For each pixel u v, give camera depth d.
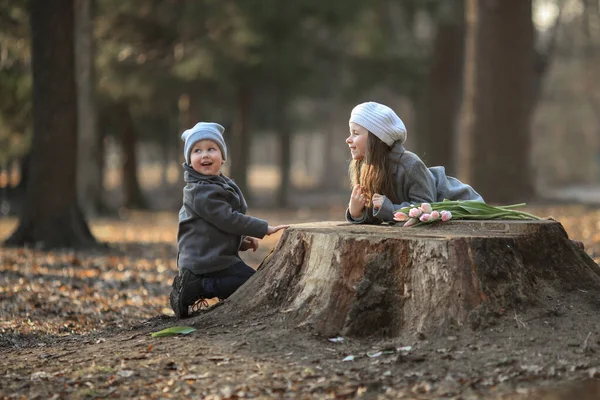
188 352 5.59
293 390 4.80
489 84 20.03
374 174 6.44
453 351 5.23
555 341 5.27
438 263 5.62
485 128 20.06
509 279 5.66
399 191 6.48
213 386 4.93
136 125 36.44
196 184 6.40
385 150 6.46
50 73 14.33
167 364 5.37
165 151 49.28
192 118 30.28
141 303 9.13
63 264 12.07
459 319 5.48
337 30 29.77
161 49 27.55
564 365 4.91
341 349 5.46
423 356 5.18
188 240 6.50
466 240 5.64
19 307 8.45
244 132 34.00
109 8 26.16
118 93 28.17
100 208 29.17
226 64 26.98
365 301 5.68
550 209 19.23
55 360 5.83
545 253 6.00
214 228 6.43
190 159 6.52
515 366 4.95
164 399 4.79
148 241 16.92
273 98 35.53
